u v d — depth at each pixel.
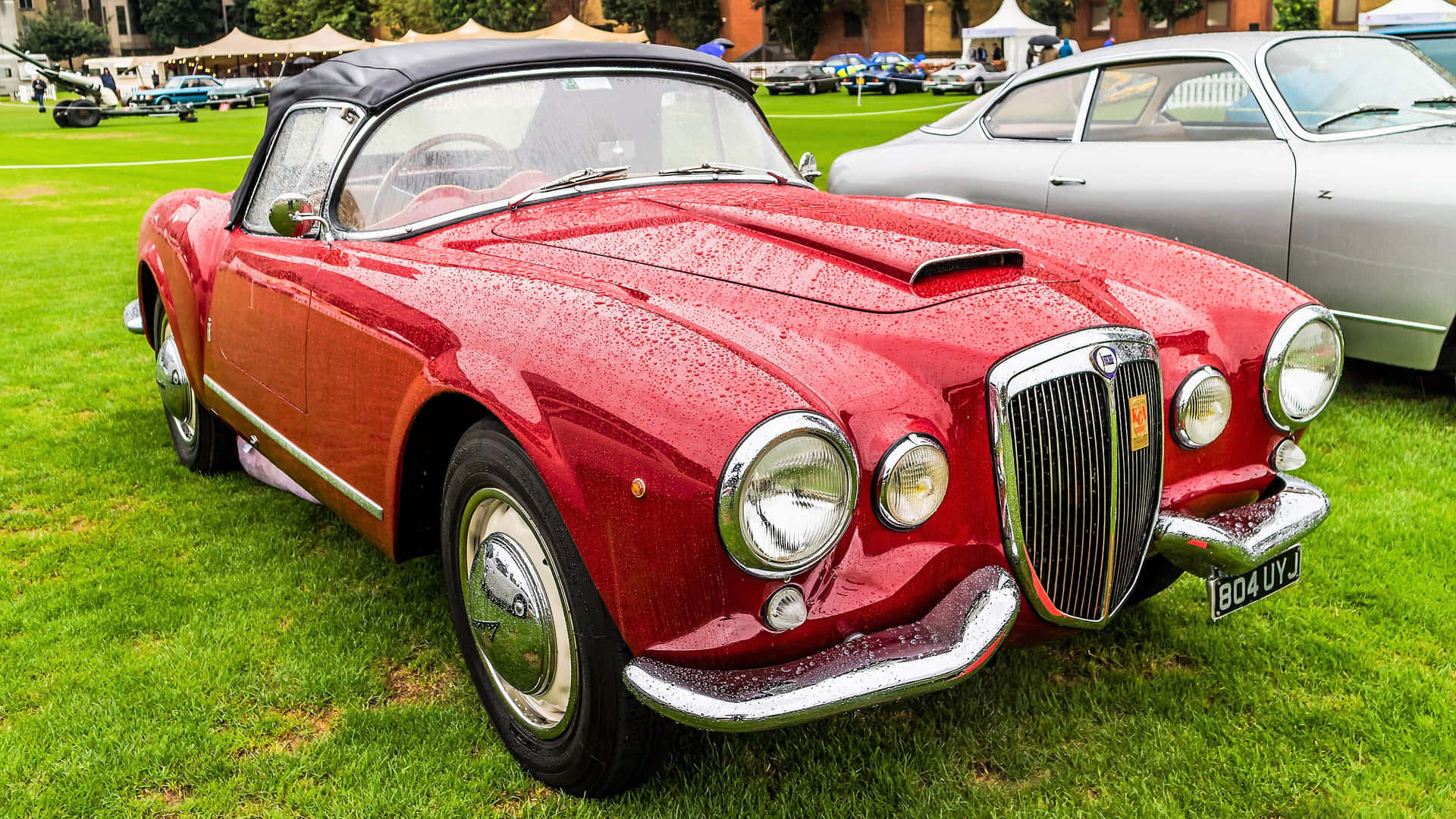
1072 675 2.71
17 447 4.41
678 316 2.08
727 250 2.45
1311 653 2.77
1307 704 2.56
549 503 2.03
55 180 15.33
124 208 12.34
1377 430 4.33
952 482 2.02
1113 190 5.08
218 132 26.64
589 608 1.99
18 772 2.32
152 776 2.32
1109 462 2.17
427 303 2.37
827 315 2.15
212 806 2.23
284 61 51.91
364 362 2.53
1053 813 2.19
